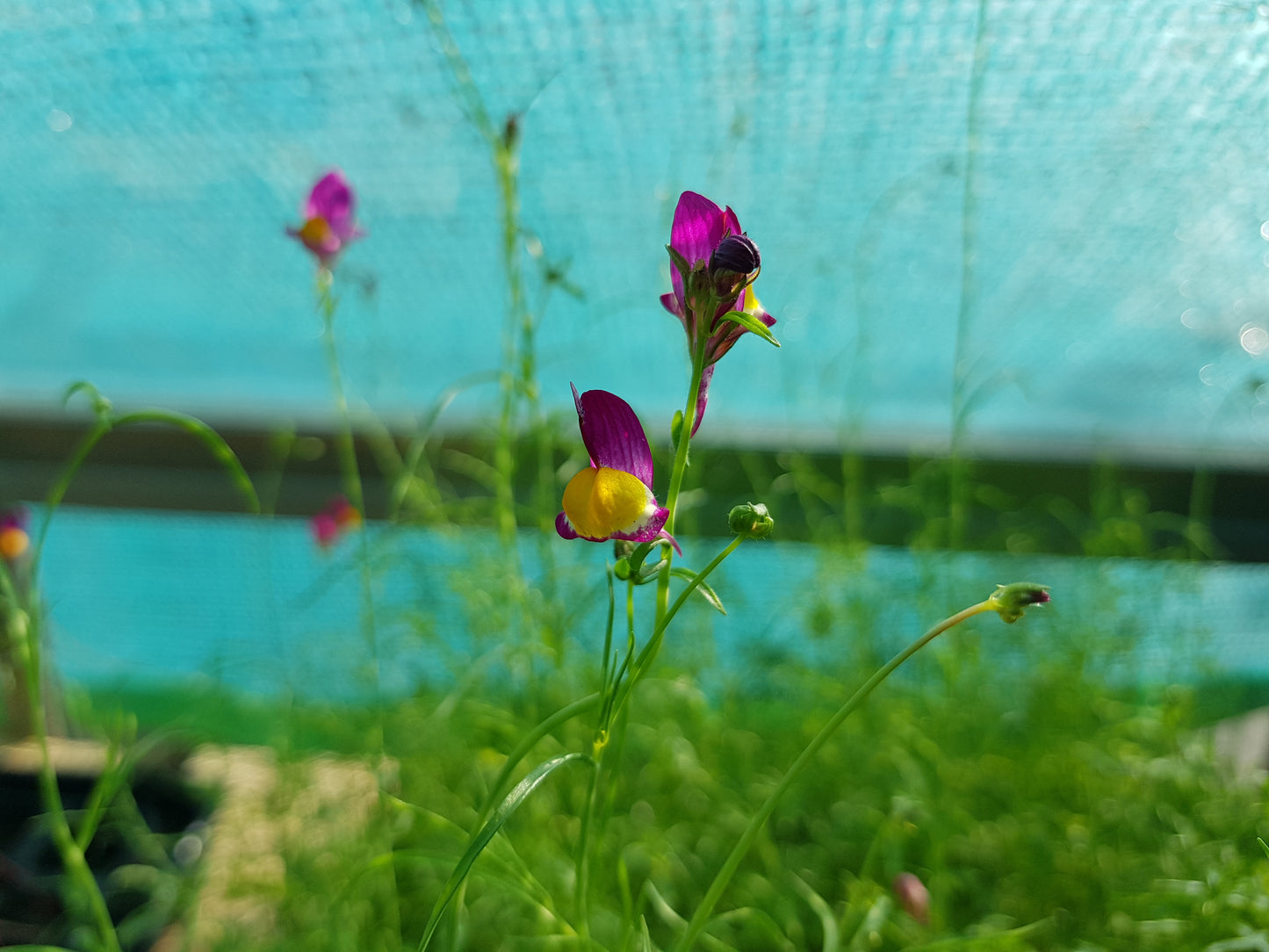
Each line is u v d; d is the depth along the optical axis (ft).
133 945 0.49
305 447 0.71
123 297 0.71
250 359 0.74
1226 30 0.47
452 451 0.71
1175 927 0.45
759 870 0.54
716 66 0.51
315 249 0.50
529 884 0.35
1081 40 0.48
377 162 0.60
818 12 0.48
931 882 0.50
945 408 0.72
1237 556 0.68
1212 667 0.61
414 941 0.50
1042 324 0.67
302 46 0.52
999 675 0.63
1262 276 0.62
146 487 0.74
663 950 0.49
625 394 0.74
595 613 0.61
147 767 0.61
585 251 0.65
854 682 0.60
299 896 0.50
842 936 0.47
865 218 0.61
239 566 0.78
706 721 0.57
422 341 0.73
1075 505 0.69
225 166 0.61
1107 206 0.58
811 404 0.70
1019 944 0.44
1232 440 0.68
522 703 0.54
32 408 0.73
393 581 0.70
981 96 0.52
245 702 0.70
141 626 0.82
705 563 0.65
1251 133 0.52
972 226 0.60
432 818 0.36
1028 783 0.57
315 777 0.57
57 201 0.64
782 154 0.57
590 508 0.27
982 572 0.64
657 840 0.51
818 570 0.60
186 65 0.53
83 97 0.56
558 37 0.50
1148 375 0.70
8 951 0.36
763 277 0.64
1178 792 0.53
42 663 0.66
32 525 0.76
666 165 0.58
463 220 0.63
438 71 0.53
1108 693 0.62
